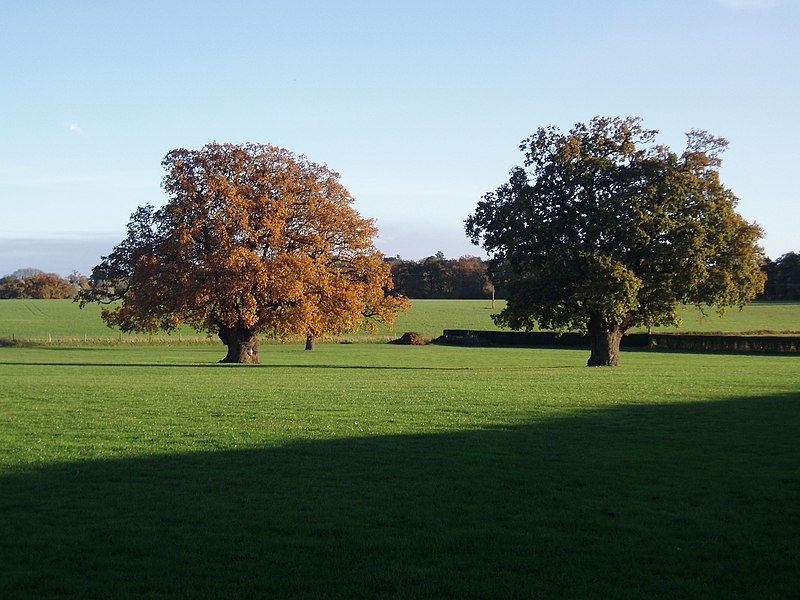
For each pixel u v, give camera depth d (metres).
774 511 10.41
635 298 43.84
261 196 49.78
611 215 44.31
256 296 48.88
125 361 57.78
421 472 12.96
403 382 31.31
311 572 8.20
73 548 9.02
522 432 17.08
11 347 78.56
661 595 7.54
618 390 26.53
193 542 9.23
